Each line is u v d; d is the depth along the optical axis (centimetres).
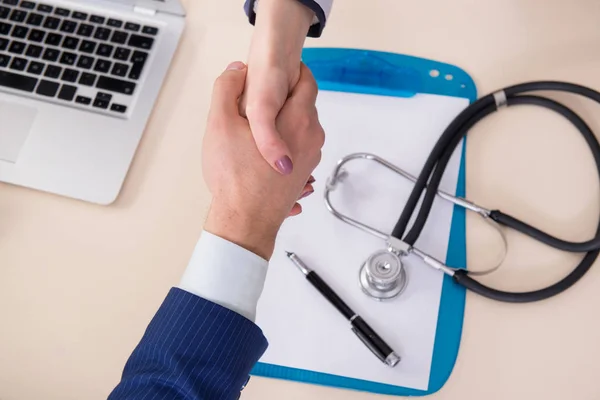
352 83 70
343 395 60
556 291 59
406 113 68
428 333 60
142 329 64
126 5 74
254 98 47
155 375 40
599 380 57
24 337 64
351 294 62
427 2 72
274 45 49
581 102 66
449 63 70
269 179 45
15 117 71
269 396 60
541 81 65
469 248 63
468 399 58
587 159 64
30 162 69
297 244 65
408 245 61
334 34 72
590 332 59
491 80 69
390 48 71
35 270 67
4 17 74
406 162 66
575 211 63
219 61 73
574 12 70
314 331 61
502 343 59
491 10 71
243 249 44
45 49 73
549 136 66
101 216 68
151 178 69
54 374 63
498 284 61
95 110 71
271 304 63
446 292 61
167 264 66
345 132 68
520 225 61
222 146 46
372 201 65
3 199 69
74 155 69
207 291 44
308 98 49
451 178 65
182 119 71
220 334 42
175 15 74
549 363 58
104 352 63
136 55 72
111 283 66
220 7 75
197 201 68
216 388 41
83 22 73
